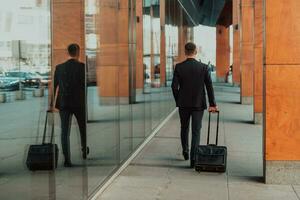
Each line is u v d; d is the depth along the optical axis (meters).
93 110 7.09
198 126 8.64
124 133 9.48
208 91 8.65
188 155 9.36
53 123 4.92
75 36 6.01
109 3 8.29
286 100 7.43
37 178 4.41
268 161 7.52
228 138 12.21
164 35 17.22
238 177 7.96
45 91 4.63
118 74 9.07
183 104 8.68
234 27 30.47
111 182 7.63
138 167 8.77
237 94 31.86
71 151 5.90
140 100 11.49
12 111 3.79
